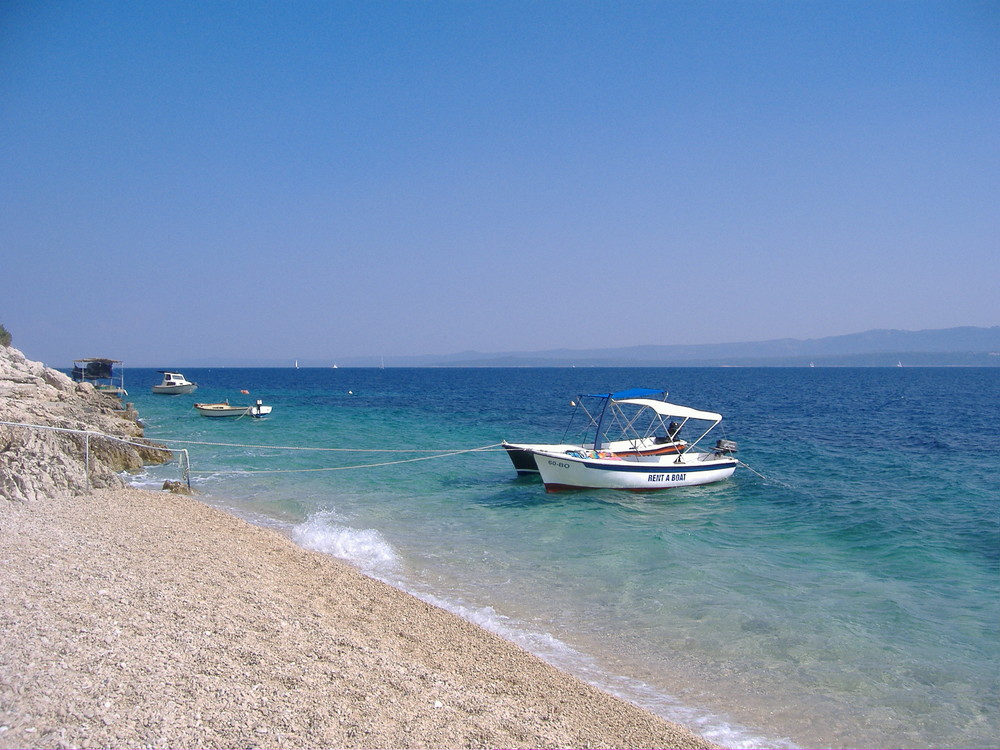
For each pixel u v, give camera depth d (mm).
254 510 18375
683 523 17406
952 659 9375
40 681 5863
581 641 9781
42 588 8422
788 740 7344
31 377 28656
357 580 11391
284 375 197625
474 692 7230
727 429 41031
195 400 65812
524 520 17484
